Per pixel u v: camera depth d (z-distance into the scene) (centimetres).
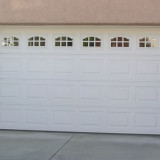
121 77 514
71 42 523
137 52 512
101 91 518
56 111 527
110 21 504
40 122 528
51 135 505
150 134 511
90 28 518
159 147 444
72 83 523
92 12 509
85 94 521
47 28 526
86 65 521
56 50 525
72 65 523
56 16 514
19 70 532
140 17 502
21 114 532
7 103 534
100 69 518
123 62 514
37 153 411
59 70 525
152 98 511
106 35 516
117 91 516
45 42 527
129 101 514
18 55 531
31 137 492
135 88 512
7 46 533
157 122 510
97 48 518
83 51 521
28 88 530
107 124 517
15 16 521
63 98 525
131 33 512
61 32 524
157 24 500
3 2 524
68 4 514
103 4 508
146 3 502
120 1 506
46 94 527
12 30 530
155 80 510
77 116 523
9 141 469
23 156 399
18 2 521
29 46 529
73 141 471
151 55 510
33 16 518
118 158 394
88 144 456
